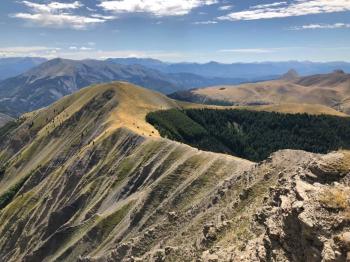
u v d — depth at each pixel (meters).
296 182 56.72
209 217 97.75
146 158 189.38
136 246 115.94
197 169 146.75
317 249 42.31
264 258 49.47
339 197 45.44
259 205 73.25
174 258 84.50
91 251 152.00
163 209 136.00
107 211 171.50
